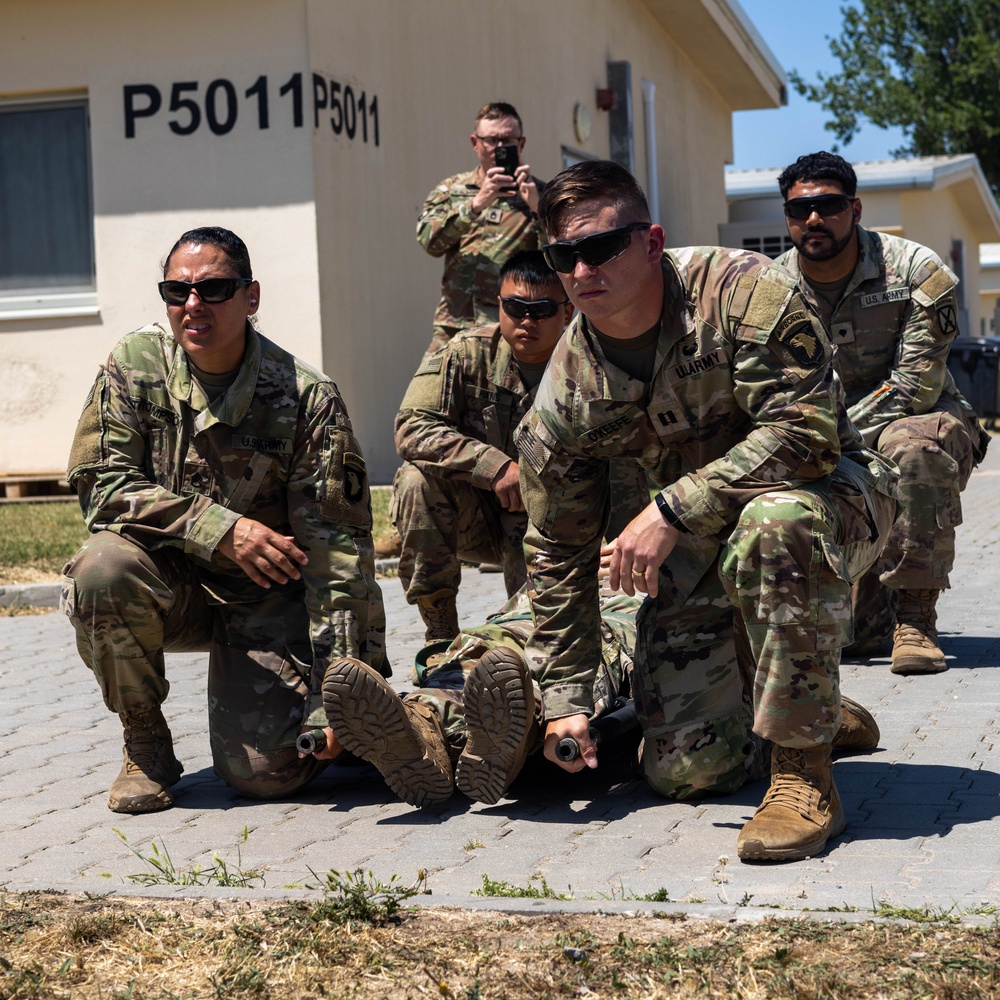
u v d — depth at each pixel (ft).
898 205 90.84
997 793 12.67
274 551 13.25
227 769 13.76
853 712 14.15
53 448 40.06
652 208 65.46
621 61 62.54
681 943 9.12
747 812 12.50
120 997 8.70
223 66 37.81
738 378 11.53
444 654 14.60
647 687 13.04
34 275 40.32
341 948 9.29
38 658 22.25
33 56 39.17
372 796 13.82
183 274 13.29
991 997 8.09
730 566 11.30
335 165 38.65
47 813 13.57
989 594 24.20
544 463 12.24
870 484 12.05
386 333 41.60
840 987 8.28
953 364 67.41
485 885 10.60
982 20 142.31
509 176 24.31
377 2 41.37
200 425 13.65
